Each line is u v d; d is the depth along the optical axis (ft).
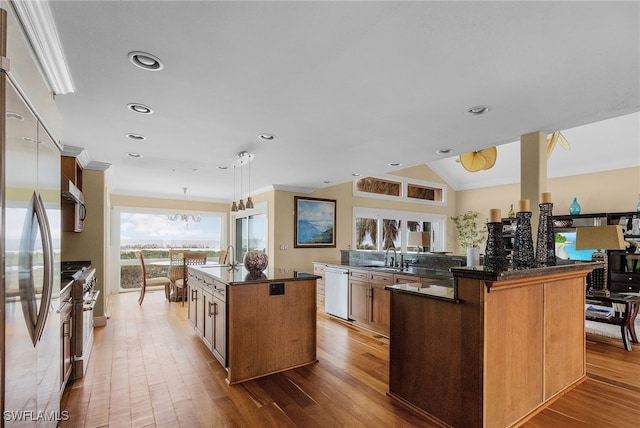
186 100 7.98
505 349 7.11
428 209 29.25
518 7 4.76
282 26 5.22
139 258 19.66
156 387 9.12
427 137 10.93
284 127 9.95
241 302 9.62
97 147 12.12
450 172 30.30
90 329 11.85
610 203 21.71
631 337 13.23
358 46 5.77
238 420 7.55
